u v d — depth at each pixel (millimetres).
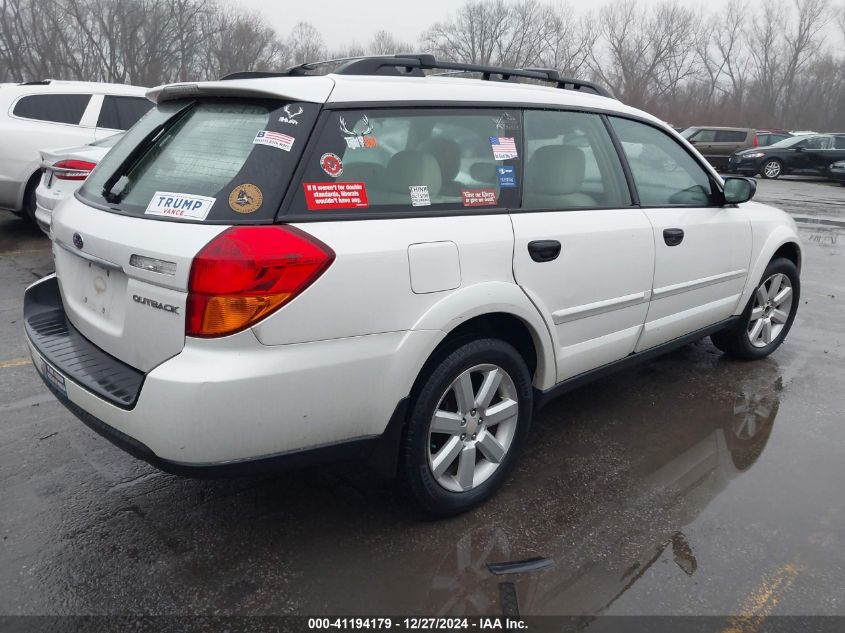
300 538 2670
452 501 2750
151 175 2502
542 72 3340
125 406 2193
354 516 2816
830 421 3812
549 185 3047
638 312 3475
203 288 2072
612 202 3348
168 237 2166
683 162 3873
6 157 7695
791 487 3117
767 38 53812
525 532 2738
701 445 3510
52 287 3127
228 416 2109
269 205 2201
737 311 4348
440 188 2656
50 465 3156
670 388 4250
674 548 2658
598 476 3182
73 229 2609
